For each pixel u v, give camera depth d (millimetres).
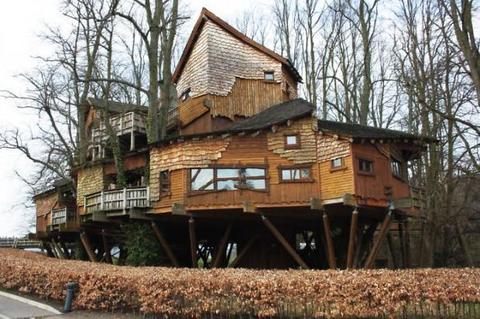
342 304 10906
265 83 28266
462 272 12617
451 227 28641
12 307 15133
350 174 20000
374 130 22891
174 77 30906
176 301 12430
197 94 27922
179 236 27062
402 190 22625
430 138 22266
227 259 28203
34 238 37844
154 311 12641
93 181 28500
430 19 36625
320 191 20906
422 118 28641
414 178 31812
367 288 10836
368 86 31484
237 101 27641
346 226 25109
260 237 25578
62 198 34000
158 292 12531
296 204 20891
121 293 13773
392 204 21109
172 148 22734
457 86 27312
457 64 21672
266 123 21938
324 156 21078
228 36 28516
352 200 19688
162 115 27422
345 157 20344
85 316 13617
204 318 12164
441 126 28766
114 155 25906
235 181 21500
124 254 26953
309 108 21906
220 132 21797
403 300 10562
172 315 12539
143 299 12805
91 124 34938
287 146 21609
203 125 27281
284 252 25812
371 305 10734
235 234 27344
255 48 28656
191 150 22219
